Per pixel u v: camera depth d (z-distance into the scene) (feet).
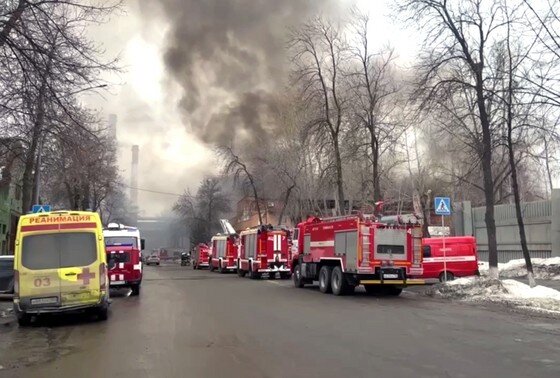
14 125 50.39
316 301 57.88
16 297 41.55
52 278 42.06
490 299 54.70
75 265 42.65
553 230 91.86
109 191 163.32
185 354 28.86
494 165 100.27
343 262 64.95
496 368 24.70
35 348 32.37
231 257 136.05
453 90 64.23
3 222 140.46
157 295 68.18
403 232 63.57
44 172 92.53
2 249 140.36
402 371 24.27
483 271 87.71
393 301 57.52
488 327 37.55
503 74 71.77
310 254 75.36
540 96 55.77
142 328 39.14
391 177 132.67
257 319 42.91
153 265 269.03
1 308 55.67
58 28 42.04
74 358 28.84
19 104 44.80
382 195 123.44
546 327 37.40
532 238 96.99
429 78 64.90
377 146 93.56
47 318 46.78
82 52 43.73
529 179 140.67
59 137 49.44
